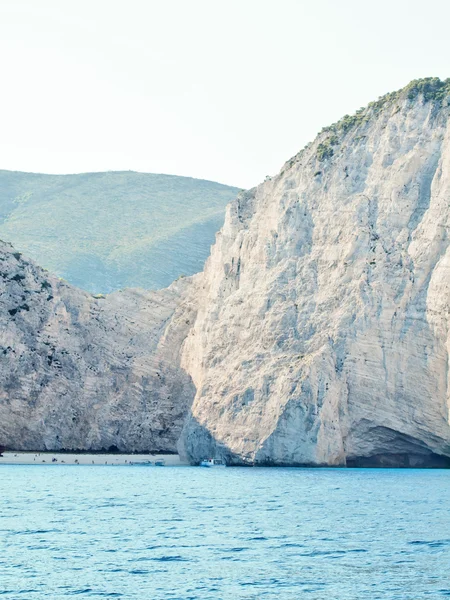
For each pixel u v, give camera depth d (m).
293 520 93.62
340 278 170.62
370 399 160.88
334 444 159.12
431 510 101.31
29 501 110.06
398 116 181.75
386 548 76.50
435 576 66.12
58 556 72.50
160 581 64.50
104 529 86.69
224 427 171.62
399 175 174.12
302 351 167.88
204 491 124.25
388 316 163.25
